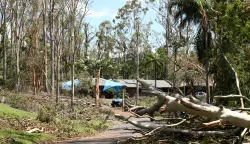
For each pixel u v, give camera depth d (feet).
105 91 168.14
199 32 69.00
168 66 101.86
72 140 55.01
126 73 219.61
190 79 75.77
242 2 44.68
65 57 167.94
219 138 27.09
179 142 27.94
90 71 189.78
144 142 29.37
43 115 67.62
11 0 147.43
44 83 141.59
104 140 55.01
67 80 160.86
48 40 156.15
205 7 64.69
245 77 44.09
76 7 117.19
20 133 52.19
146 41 182.29
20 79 130.93
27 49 149.59
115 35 223.10
